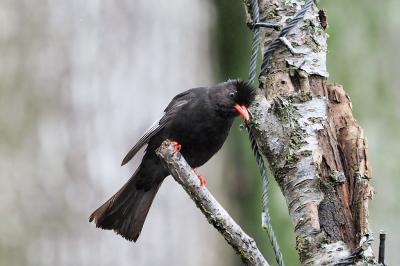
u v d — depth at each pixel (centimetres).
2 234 1502
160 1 1584
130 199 1002
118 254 1503
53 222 1502
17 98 1524
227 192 1903
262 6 860
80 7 1527
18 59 1527
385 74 1920
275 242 814
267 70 838
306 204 793
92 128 1512
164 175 1006
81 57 1520
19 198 1508
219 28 2002
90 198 1499
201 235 1616
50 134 1512
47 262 1493
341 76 1906
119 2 1543
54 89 1519
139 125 1531
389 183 1848
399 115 1895
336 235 782
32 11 1530
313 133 809
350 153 803
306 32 839
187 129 1002
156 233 1547
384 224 1823
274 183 1825
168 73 1582
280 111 818
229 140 1936
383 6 1944
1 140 1520
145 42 1560
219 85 1016
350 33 1925
